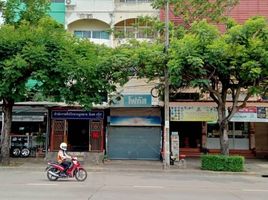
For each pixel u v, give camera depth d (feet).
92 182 52.19
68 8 100.17
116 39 94.84
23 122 92.94
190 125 98.53
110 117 91.04
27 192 40.65
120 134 91.71
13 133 92.53
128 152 91.25
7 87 69.10
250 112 87.04
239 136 97.96
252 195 41.81
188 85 74.95
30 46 68.49
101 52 77.15
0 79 69.26
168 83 73.97
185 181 55.88
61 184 49.14
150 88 90.07
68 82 74.43
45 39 71.00
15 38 69.87
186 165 79.46
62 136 89.20
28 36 70.59
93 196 38.32
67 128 90.43
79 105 82.17
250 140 97.40
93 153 86.58
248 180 60.23
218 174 69.15
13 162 80.07
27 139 92.27
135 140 91.40
